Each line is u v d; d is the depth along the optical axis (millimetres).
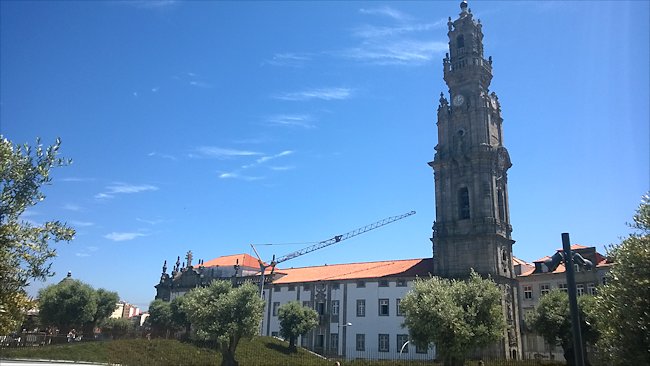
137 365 55500
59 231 17047
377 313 79188
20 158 16438
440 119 81562
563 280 78250
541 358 73438
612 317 21625
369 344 78125
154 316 96250
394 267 84188
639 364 19953
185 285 111000
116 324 111812
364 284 82250
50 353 56469
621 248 22656
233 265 110875
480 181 74625
